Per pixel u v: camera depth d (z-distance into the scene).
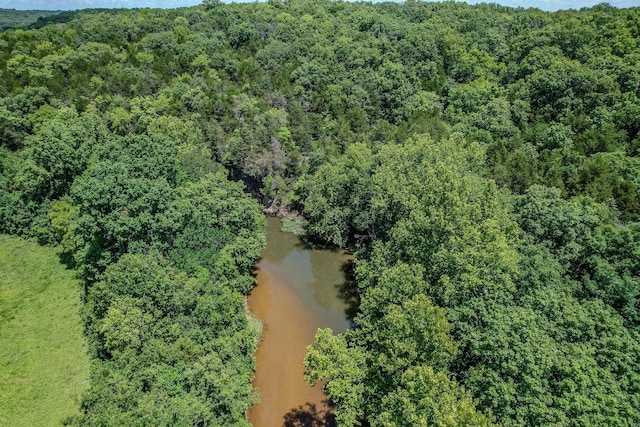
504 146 70.75
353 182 68.81
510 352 32.38
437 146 61.16
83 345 50.62
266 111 90.94
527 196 51.44
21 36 115.12
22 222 70.44
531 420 30.45
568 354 33.12
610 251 43.22
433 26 118.75
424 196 48.50
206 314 46.50
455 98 94.50
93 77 94.31
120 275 44.66
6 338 51.38
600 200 54.41
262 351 52.59
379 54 108.88
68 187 71.44
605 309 37.56
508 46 106.88
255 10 144.00
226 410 38.06
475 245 40.56
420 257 43.56
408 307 34.59
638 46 81.88
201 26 132.75
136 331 40.44
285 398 46.50
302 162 83.88
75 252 60.91
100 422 33.22
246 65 107.69
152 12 145.00
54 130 70.38
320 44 114.38
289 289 64.69
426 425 27.72
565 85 80.31
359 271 52.47
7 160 75.62
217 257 55.28
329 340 37.22
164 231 52.97
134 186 52.47
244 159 82.94
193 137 78.94
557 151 69.25
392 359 34.22
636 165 61.12
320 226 71.50
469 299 38.62
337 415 36.09
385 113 99.94
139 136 65.31
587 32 90.12
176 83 95.88
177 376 38.19
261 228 68.69
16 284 60.78
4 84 89.69
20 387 44.88
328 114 95.75
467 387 34.78
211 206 59.66
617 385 31.23
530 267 41.97
